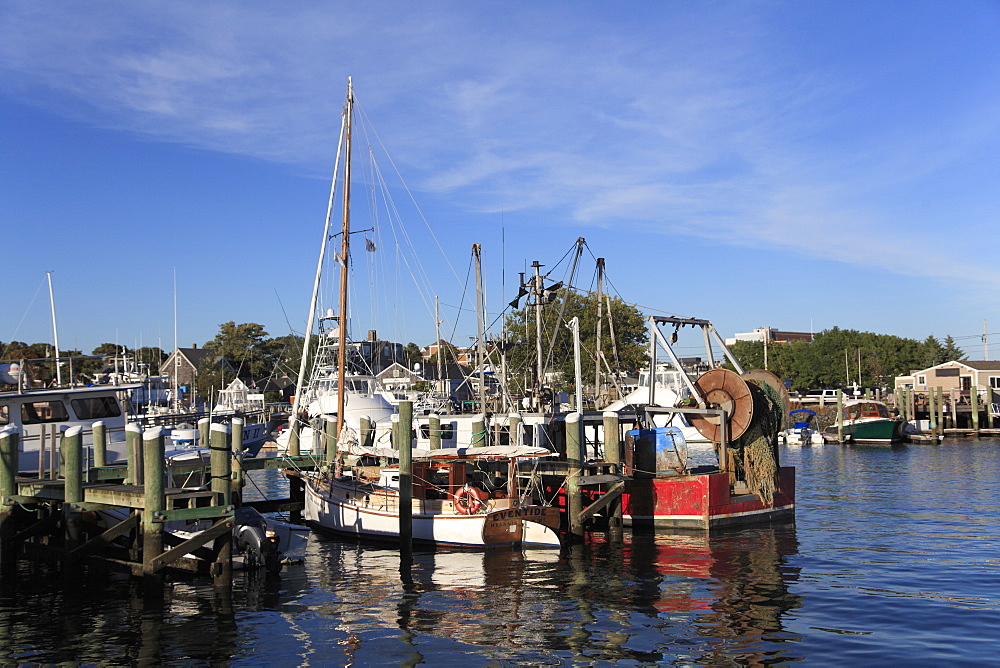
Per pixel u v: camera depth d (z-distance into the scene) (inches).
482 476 1093.1
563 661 579.8
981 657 567.8
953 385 4008.4
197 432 1704.0
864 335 4564.5
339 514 1088.8
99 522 871.7
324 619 685.9
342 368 1185.4
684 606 714.2
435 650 606.2
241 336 4950.8
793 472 1196.5
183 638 637.9
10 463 874.8
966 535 1027.3
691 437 1884.8
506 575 841.5
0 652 608.1
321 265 1414.9
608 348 2832.2
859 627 642.8
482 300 1347.2
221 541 791.1
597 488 1085.8
